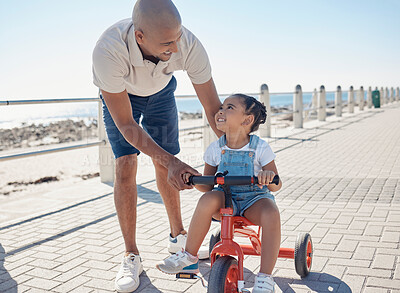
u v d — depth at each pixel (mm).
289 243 3521
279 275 2982
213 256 2486
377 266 3012
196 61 2961
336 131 12312
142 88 3006
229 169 2752
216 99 3213
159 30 2379
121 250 3621
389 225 3863
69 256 3512
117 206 3096
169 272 2553
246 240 3824
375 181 5703
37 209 5238
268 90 11078
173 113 3445
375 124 14078
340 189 5336
